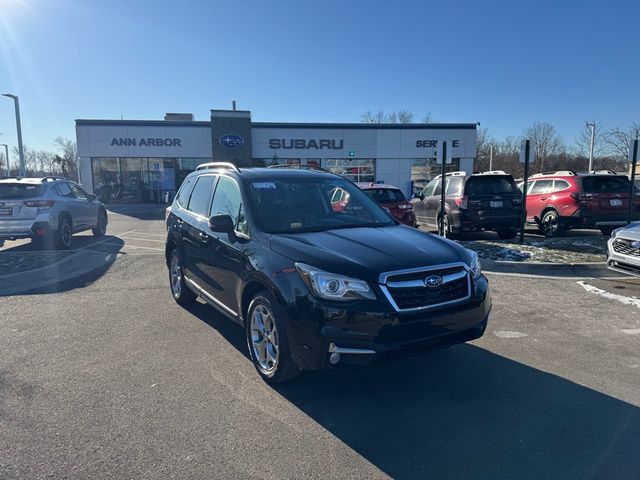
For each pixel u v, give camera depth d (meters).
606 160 54.34
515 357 4.61
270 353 3.99
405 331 3.40
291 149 31.89
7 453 2.98
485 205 11.52
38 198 10.58
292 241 3.94
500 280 7.84
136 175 31.39
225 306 4.76
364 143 32.31
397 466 2.88
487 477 2.77
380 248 3.79
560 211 12.50
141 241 12.83
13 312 6.10
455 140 32.62
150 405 3.62
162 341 5.02
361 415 3.49
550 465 2.88
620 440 3.16
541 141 61.59
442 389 3.93
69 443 3.10
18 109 27.64
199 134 31.36
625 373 4.23
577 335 5.23
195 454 2.99
